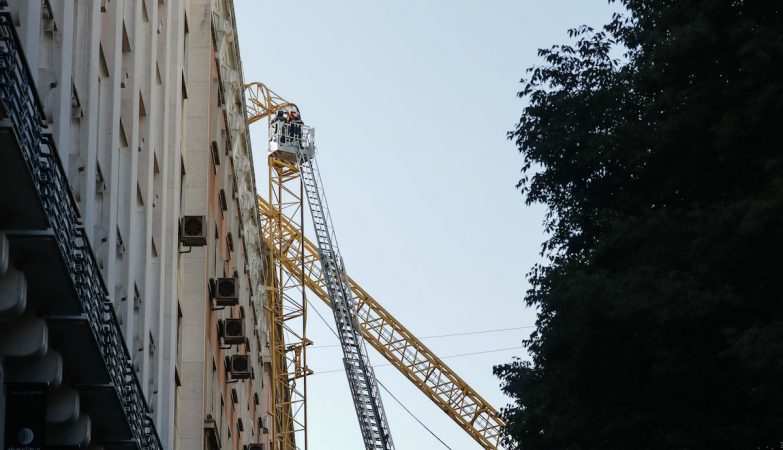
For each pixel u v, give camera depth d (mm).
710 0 32781
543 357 37562
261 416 87562
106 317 30734
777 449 32125
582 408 35188
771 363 28953
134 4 37688
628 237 34250
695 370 32469
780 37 30828
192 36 55281
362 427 103125
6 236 21656
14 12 22984
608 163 37219
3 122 19031
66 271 23125
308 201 113750
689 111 33594
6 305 22312
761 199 29891
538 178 38500
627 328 33625
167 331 45438
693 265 32406
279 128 113000
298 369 106312
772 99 30922
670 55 33250
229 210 65062
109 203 33375
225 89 62062
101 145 33281
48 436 28406
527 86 38719
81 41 30516
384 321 122812
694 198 34875
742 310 31625
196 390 51094
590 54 38250
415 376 122500
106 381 27828
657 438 33062
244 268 74812
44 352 24281
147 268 40094
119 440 31516
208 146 54281
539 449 36906
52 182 22938
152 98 41062
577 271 34656
